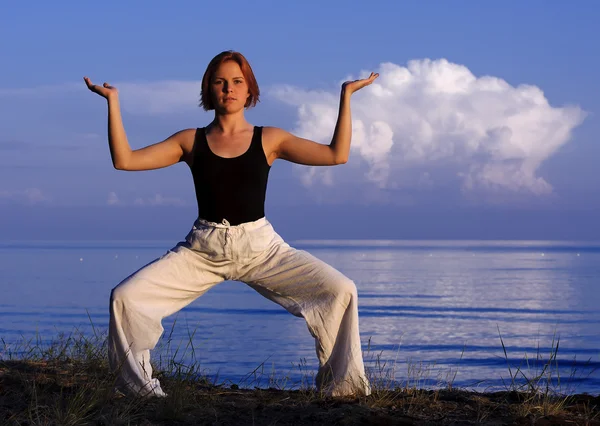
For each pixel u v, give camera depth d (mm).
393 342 42094
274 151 4941
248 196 4793
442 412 4469
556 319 60531
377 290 103250
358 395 4793
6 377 5137
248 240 4781
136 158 4781
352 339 4812
